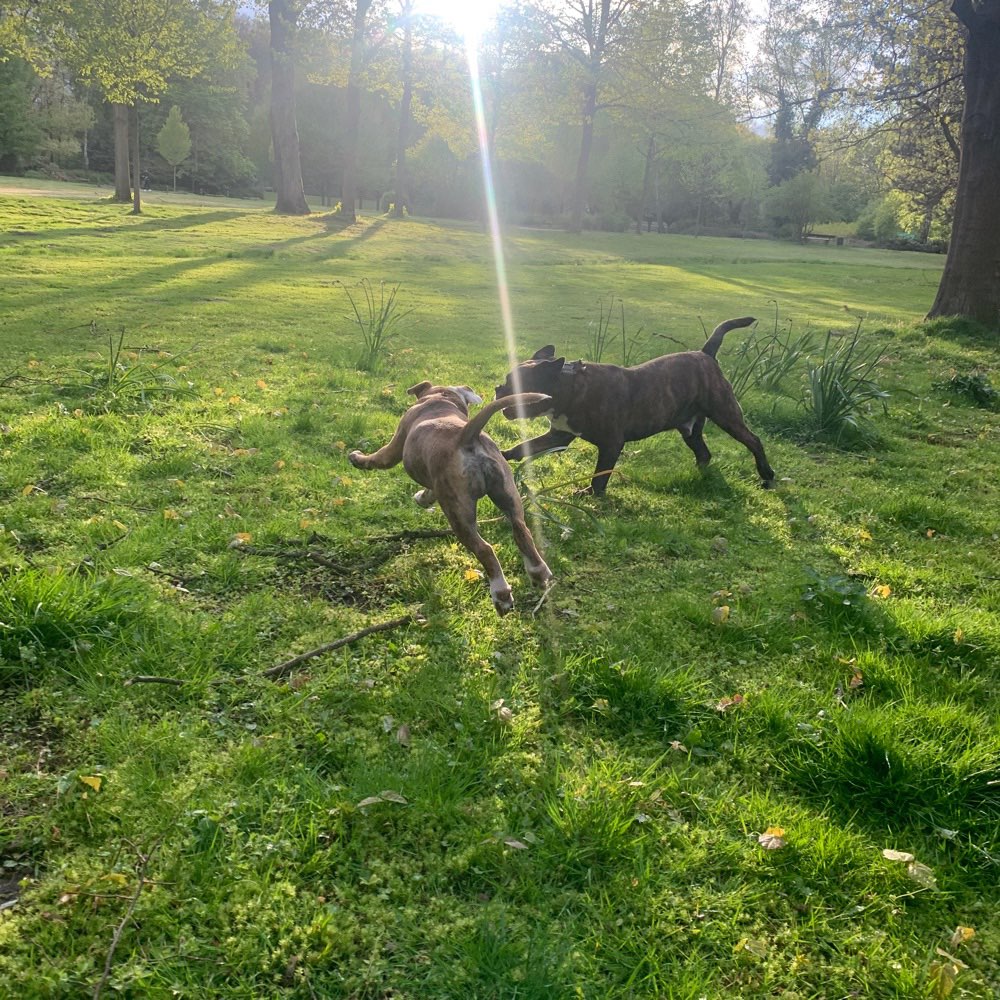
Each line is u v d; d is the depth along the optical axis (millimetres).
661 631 4211
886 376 11383
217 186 71875
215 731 3215
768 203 64750
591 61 42719
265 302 15062
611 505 6137
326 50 38438
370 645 3930
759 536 5695
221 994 2195
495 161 62125
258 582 4457
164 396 7789
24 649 3447
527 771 3113
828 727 3371
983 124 14297
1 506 4984
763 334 14617
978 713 3566
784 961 2418
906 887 2670
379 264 24141
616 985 2311
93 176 66062
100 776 2859
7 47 27438
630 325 15172
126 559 4449
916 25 17578
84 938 2311
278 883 2514
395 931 2420
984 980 2381
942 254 54750
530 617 4332
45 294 14125
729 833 2883
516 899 2572
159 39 28359
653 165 63469
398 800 2850
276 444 6773
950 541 5738
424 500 5477
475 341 12719
